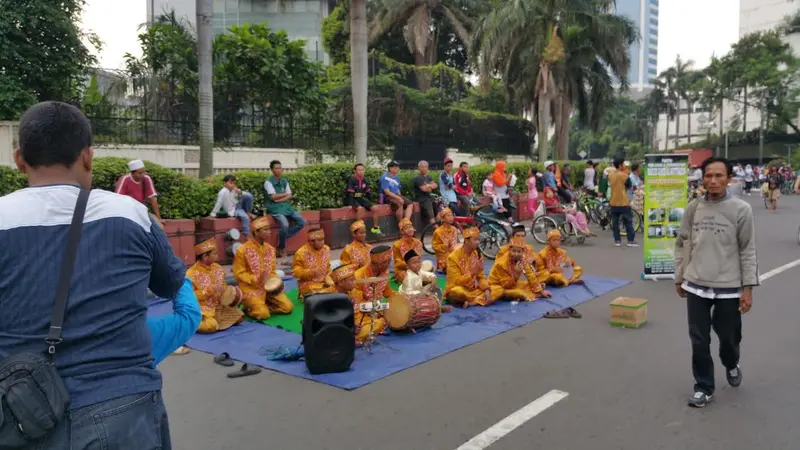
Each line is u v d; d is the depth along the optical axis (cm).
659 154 1025
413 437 454
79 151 222
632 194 1670
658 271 1038
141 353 215
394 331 718
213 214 1127
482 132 2805
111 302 208
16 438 188
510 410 500
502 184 1450
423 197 1416
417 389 550
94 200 215
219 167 1666
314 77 1953
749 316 783
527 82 2683
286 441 450
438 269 1079
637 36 2812
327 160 1969
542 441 443
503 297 881
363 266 793
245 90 1845
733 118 6775
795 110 5578
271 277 811
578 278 981
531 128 3039
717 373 577
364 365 611
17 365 190
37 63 1453
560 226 1451
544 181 1648
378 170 1479
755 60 5700
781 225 1880
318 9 4109
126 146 1491
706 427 462
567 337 710
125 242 214
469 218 1242
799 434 448
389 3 2936
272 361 626
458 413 496
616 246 1404
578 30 2681
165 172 1091
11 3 1425
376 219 1369
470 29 2984
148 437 210
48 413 188
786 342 671
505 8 2462
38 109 218
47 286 201
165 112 1748
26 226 204
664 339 695
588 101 2925
